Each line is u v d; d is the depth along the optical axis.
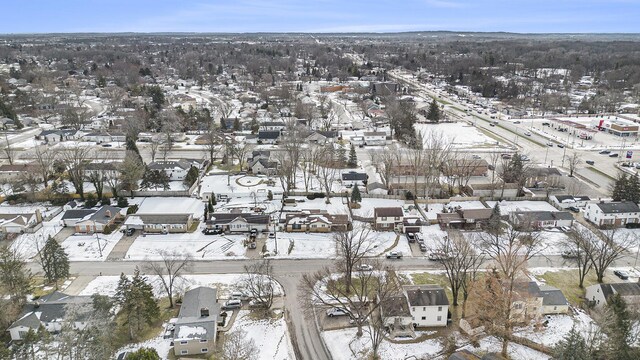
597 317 59.56
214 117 185.25
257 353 56.09
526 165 120.44
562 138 160.38
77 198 100.50
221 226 88.56
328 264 77.62
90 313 57.59
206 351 56.25
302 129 151.25
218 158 134.50
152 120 163.25
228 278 73.12
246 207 98.00
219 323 61.34
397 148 133.75
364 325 62.38
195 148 143.12
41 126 168.88
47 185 105.94
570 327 61.72
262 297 65.88
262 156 124.38
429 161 106.69
